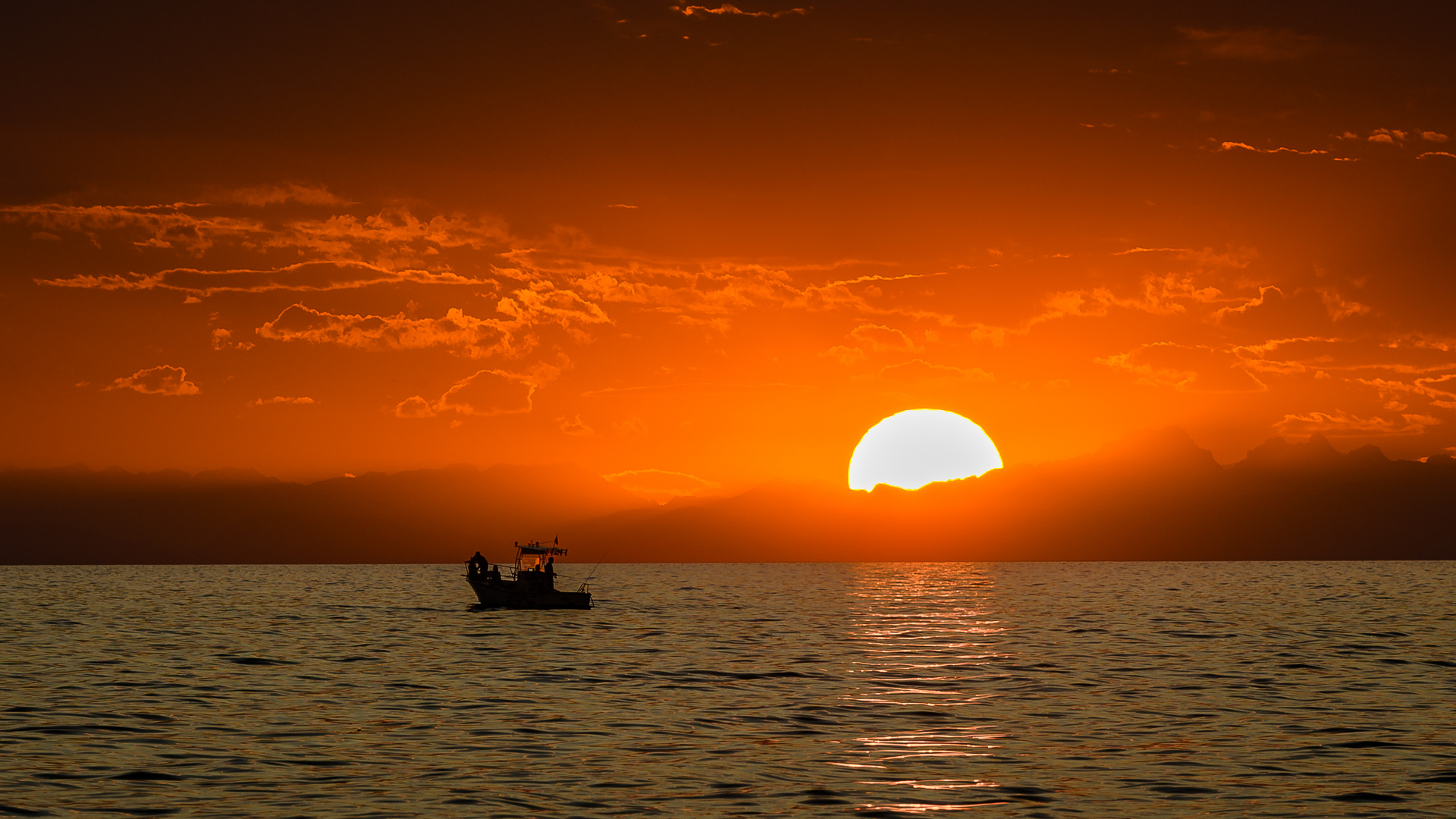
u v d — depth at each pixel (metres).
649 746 46.06
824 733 49.06
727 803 36.66
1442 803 36.78
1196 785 39.28
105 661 77.12
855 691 62.38
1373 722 51.84
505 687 63.81
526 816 35.12
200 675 69.31
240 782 39.59
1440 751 45.16
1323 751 45.09
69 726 50.06
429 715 53.84
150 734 48.50
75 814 35.22
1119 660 78.44
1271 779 40.19
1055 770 41.66
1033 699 59.09
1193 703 57.72
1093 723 51.66
